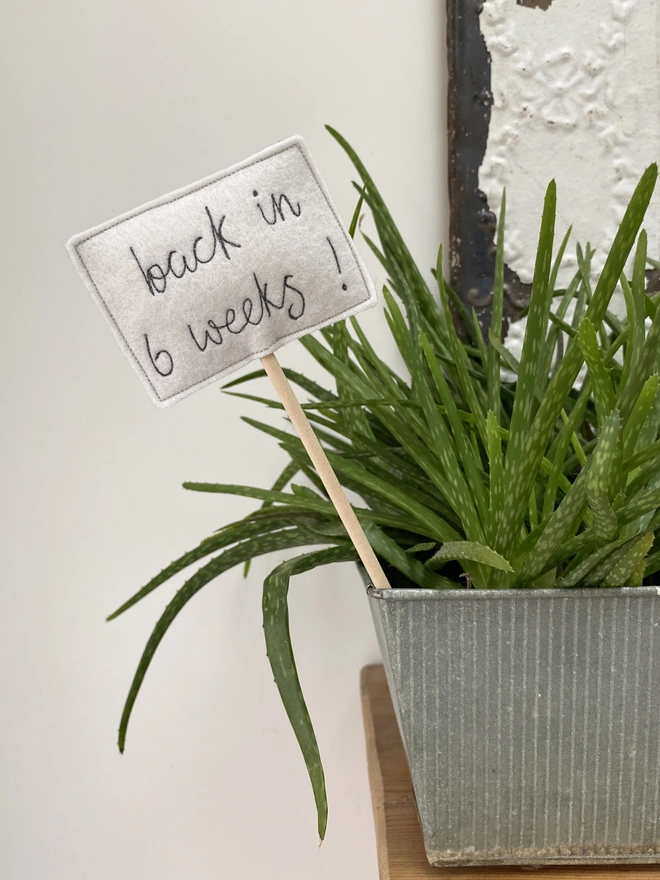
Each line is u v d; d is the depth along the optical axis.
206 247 0.43
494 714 0.45
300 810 0.76
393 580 0.52
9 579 0.75
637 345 0.47
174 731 0.76
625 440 0.43
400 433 0.50
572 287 0.58
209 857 0.77
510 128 0.66
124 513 0.74
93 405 0.73
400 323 0.49
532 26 0.65
